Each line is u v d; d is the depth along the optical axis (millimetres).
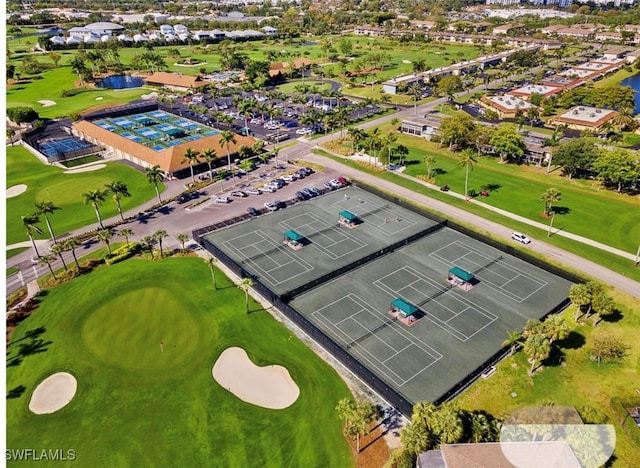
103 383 75188
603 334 83562
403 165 162000
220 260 107312
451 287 97500
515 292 95625
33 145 179500
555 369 76562
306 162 166000
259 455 63219
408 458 59281
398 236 117312
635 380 74062
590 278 97625
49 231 121375
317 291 96812
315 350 81625
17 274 103812
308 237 117062
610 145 160500
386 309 91125
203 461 62594
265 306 92562
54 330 86875
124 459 63156
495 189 141250
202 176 153875
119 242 116250
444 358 78938
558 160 143875
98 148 176250
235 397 72375
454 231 119875
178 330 86562
